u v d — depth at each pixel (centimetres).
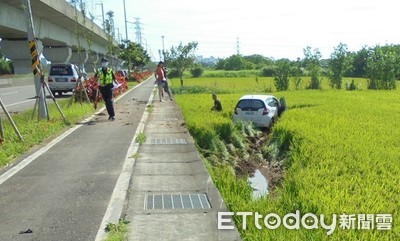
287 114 1519
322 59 4047
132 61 6450
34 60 1274
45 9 2872
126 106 1872
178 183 659
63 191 616
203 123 1253
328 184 648
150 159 823
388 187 646
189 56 4759
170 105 1964
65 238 450
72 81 2450
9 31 3048
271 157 1123
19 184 655
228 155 1141
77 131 1155
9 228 479
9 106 1917
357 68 6731
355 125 1241
